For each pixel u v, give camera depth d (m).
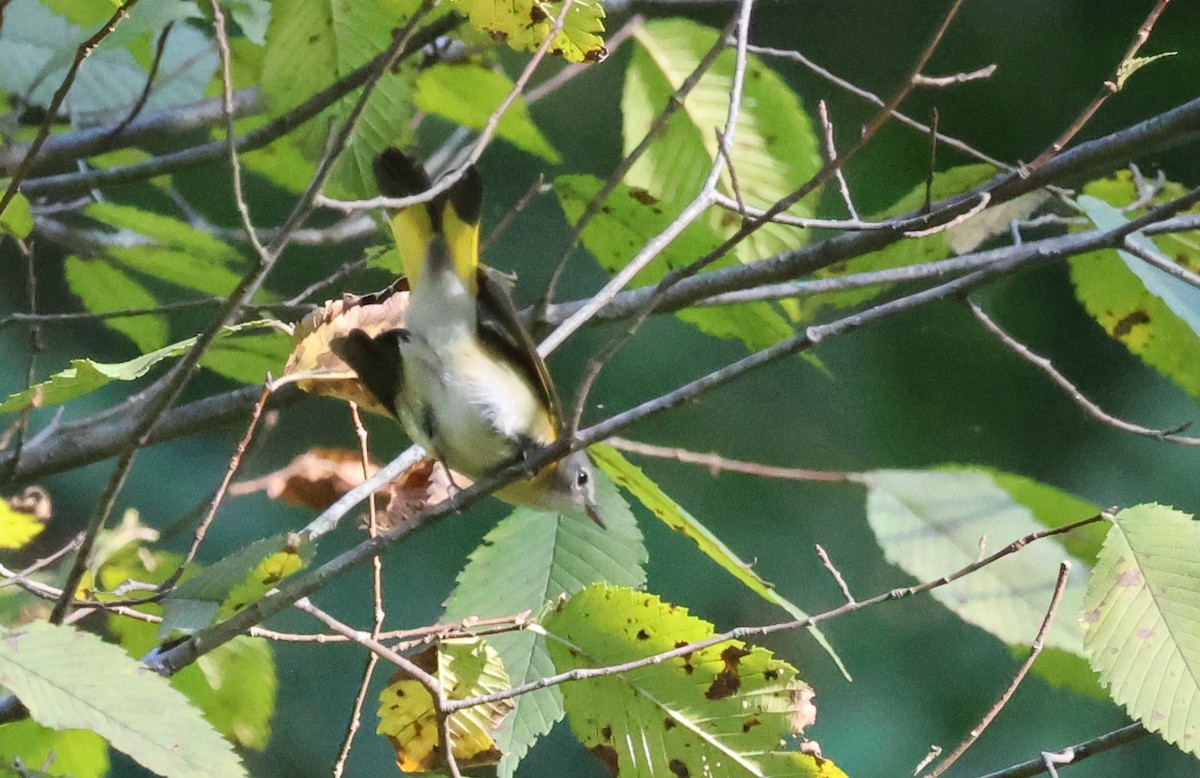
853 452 8.75
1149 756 7.96
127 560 5.12
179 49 6.70
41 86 6.31
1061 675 4.91
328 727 8.60
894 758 8.00
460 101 6.07
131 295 6.28
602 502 5.14
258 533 8.63
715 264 6.26
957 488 5.09
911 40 8.38
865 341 8.92
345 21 5.20
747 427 8.83
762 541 8.58
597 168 9.36
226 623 3.99
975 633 8.27
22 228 5.04
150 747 2.89
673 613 4.29
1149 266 4.71
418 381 4.80
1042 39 8.17
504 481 4.23
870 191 8.14
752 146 6.21
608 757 4.38
